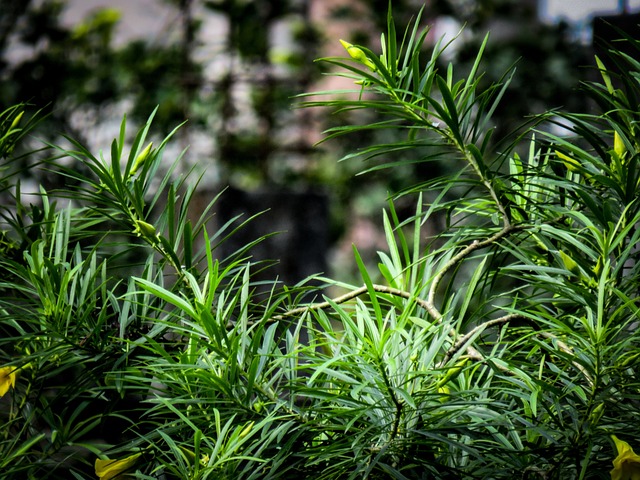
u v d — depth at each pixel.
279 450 2.12
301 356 2.14
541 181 2.30
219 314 2.14
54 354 2.29
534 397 2.02
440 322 2.20
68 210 2.33
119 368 2.26
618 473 2.03
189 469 2.07
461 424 2.11
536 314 2.20
